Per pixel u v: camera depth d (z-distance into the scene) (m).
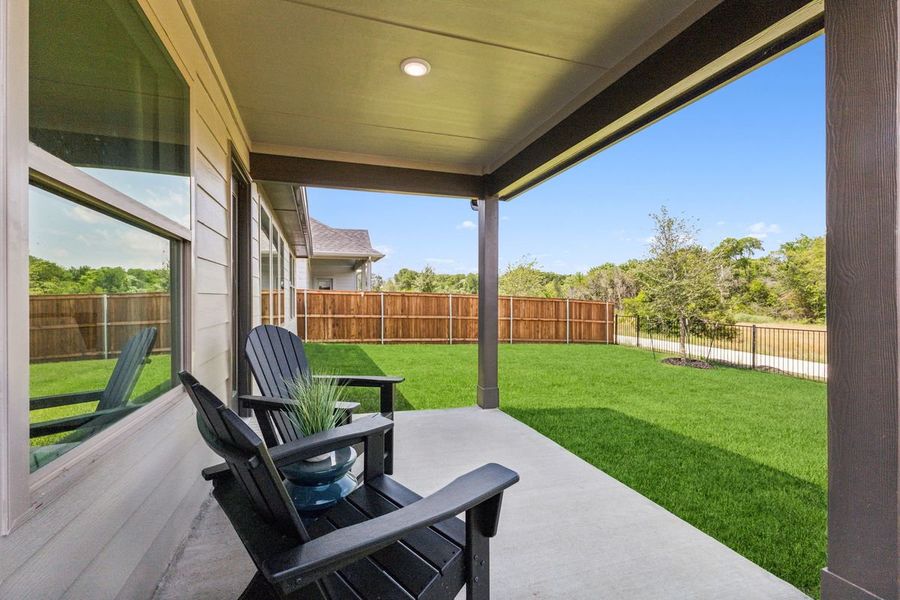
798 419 4.46
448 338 12.06
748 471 3.07
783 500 2.62
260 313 5.02
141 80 1.58
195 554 1.94
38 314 1.02
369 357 8.85
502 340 11.98
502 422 4.08
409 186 4.39
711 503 2.57
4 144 0.84
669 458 3.32
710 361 8.71
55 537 1.03
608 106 2.68
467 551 1.29
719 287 9.09
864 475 1.34
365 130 3.61
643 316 10.37
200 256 2.31
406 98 3.03
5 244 0.84
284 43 2.37
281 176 4.00
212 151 2.54
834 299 1.43
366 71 2.67
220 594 1.68
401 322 11.85
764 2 1.77
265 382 2.49
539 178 4.17
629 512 2.40
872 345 1.33
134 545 1.49
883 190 1.30
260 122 3.45
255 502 1.24
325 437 1.68
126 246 1.51
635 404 5.07
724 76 2.12
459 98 3.03
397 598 1.13
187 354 2.08
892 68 1.28
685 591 1.75
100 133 1.30
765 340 8.83
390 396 2.62
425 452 3.29
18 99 0.88
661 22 2.21
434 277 25.48
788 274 11.50
